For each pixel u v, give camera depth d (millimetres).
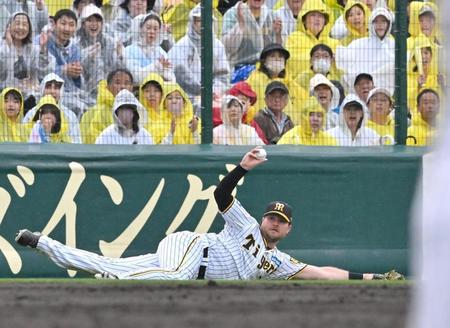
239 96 36781
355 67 37500
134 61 36875
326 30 37531
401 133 37250
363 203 36344
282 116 37031
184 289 23781
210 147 36219
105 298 21734
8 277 34312
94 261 31641
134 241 35375
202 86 36375
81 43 36688
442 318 10242
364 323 17938
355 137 37375
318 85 37188
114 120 36625
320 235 36031
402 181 36594
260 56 37156
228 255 30859
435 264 10336
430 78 37750
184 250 30656
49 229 35000
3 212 34750
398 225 36469
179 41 37156
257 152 30891
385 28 37656
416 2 37781
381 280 30641
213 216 35656
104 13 36875
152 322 17938
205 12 36375
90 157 35281
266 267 31266
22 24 36344
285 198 35969
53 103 36375
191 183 35656
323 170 36188
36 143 35656
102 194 35312
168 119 36812
